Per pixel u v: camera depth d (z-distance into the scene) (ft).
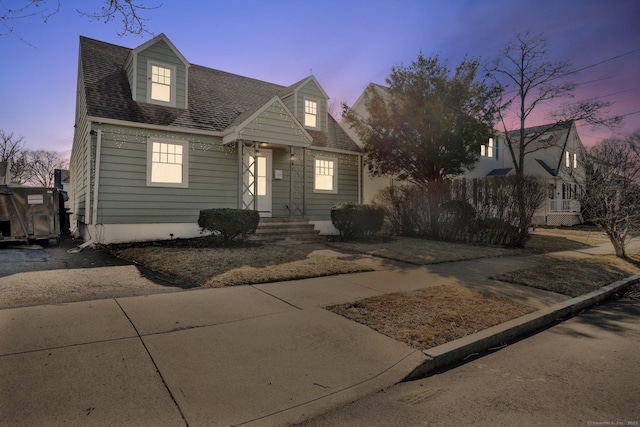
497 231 41.37
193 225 37.60
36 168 155.02
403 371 11.02
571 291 21.36
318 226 46.60
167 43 38.19
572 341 14.66
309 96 49.67
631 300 22.12
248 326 13.82
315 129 50.26
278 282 20.99
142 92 36.81
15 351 10.73
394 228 47.91
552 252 38.47
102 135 33.22
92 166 32.99
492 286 21.81
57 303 15.37
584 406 9.51
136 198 34.71
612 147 38.55
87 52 39.70
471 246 38.73
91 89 35.22
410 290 20.16
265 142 38.91
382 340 13.00
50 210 33.71
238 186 38.32
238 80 50.47
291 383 9.97
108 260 26.02
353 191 52.03
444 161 42.60
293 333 13.34
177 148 37.40
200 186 38.29
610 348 13.85
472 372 11.64
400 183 59.06
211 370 10.36
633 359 12.74
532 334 15.52
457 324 14.85
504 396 10.00
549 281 23.48
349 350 12.14
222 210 33.14
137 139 34.88
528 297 19.71
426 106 41.01
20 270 21.65
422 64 42.45
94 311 14.52
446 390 10.34
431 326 14.49
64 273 21.11
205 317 14.52
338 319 14.93
